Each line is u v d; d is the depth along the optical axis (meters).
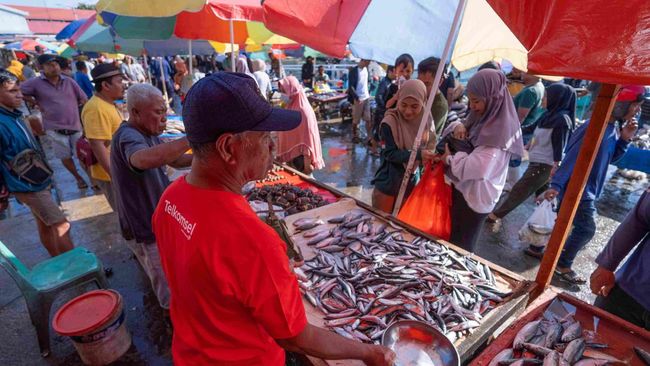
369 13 3.02
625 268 1.70
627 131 2.78
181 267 0.88
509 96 2.35
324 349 0.97
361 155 7.04
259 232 0.82
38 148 2.96
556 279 3.32
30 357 2.40
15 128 2.74
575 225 3.13
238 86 0.81
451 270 1.88
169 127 4.71
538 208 3.42
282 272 0.84
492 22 3.13
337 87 12.97
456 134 2.68
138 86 2.07
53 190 5.20
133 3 2.91
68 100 4.93
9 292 3.05
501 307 1.60
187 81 8.30
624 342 1.38
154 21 4.34
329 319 1.55
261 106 0.83
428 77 3.35
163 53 7.59
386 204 3.07
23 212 4.59
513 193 3.92
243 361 0.96
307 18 2.87
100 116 2.83
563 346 1.35
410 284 1.74
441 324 1.49
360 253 2.03
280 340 0.91
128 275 3.31
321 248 2.10
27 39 17.34
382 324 1.50
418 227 2.66
